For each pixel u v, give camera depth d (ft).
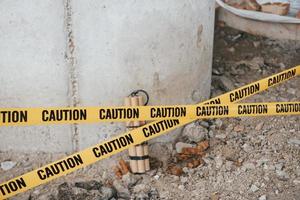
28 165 11.41
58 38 10.69
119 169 11.31
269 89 13.44
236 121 12.51
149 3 10.72
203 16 11.69
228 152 11.78
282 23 14.75
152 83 11.27
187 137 11.95
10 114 10.68
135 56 10.96
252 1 14.65
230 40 14.96
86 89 11.02
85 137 11.37
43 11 10.52
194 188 11.10
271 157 11.69
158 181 11.19
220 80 13.46
